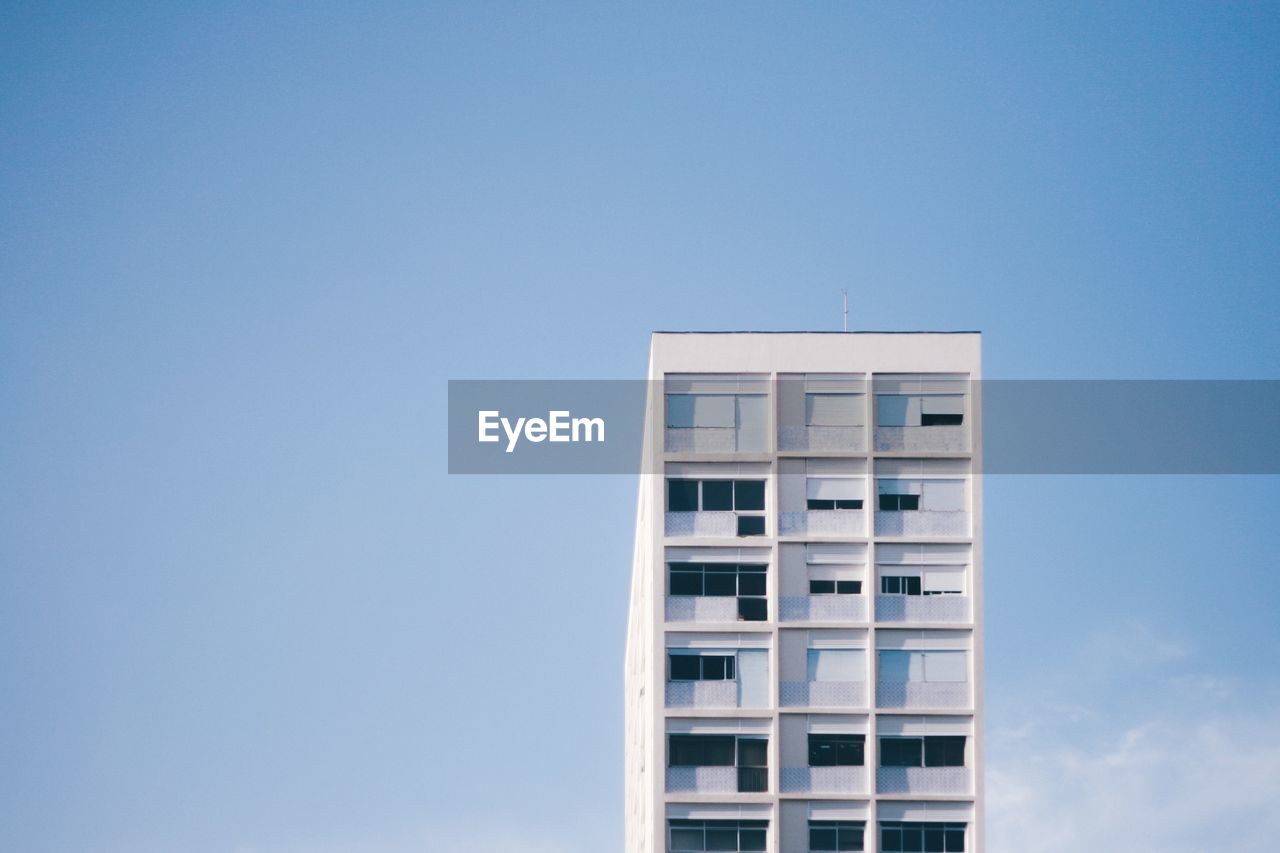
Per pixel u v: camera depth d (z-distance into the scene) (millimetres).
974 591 88812
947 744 87625
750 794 86938
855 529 89375
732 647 88438
